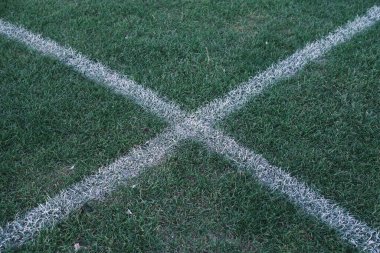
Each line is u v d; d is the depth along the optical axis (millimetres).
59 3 2092
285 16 2023
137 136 1457
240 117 1528
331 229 1202
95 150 1415
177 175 1338
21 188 1308
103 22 1979
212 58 1783
